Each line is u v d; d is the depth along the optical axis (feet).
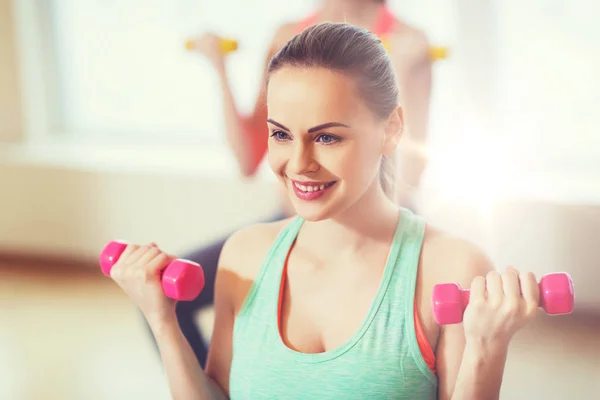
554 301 3.01
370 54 3.07
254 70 11.41
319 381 3.17
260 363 3.30
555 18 9.87
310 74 2.96
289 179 3.14
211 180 11.47
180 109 12.60
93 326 10.02
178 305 5.16
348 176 3.05
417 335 3.16
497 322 2.97
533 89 10.23
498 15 10.04
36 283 11.75
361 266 3.33
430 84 5.98
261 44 11.30
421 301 3.23
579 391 7.96
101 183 12.13
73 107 13.12
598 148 10.24
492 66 10.21
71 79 12.98
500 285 2.98
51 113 13.17
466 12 10.02
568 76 10.05
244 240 3.67
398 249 3.32
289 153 3.09
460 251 3.31
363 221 3.32
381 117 3.14
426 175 9.65
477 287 3.00
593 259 9.40
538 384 8.14
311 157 3.03
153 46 12.34
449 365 3.22
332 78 2.96
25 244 12.80
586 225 9.32
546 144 10.43
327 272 3.37
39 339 9.61
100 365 8.79
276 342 3.30
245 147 6.73
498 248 9.77
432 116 10.44
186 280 3.39
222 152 12.50
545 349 9.01
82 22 12.58
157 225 12.01
